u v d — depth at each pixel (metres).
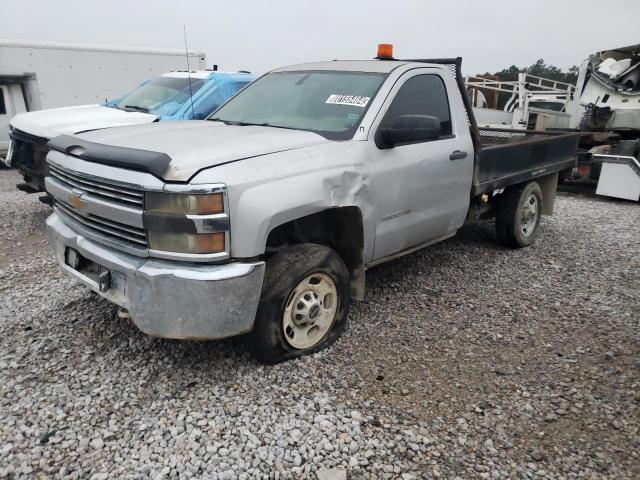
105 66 12.66
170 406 2.91
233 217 2.82
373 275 5.02
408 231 4.18
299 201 3.10
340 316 3.63
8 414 2.79
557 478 2.50
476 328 3.98
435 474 2.50
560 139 6.18
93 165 3.06
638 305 4.45
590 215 8.02
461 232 6.65
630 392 3.16
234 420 2.80
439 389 3.18
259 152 3.14
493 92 14.68
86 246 3.22
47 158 3.66
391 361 3.47
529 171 5.63
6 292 4.42
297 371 3.28
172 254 2.80
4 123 11.70
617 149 9.75
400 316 4.14
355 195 3.51
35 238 6.18
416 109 4.21
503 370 3.40
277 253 3.35
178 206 2.74
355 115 3.83
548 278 5.07
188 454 2.54
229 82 7.94
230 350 3.48
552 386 3.23
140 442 2.62
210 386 3.10
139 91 8.42
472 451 2.66
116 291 3.10
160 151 2.96
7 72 11.55
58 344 3.52
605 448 2.70
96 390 3.02
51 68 12.04
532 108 12.55
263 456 2.55
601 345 3.75
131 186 2.83
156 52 13.35
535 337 3.86
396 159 3.88
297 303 3.32
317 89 4.25
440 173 4.34
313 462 2.54
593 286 4.88
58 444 2.59
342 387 3.15
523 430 2.83
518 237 5.83
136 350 3.46
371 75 4.16
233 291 2.85
